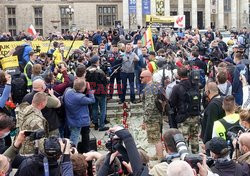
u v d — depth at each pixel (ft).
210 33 119.75
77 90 40.93
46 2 223.92
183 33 134.62
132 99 64.59
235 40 118.83
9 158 22.95
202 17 237.86
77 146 42.55
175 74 49.44
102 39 105.81
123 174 21.22
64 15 225.56
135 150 18.51
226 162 23.02
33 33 117.19
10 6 223.30
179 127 42.27
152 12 213.05
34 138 23.40
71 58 67.51
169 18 141.18
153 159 42.11
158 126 41.04
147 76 41.27
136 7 215.10
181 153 21.66
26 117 31.01
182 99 40.06
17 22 224.12
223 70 44.45
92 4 224.53
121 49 65.31
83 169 22.89
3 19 223.92
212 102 35.96
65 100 40.98
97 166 22.16
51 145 21.56
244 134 24.82
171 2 233.14
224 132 31.37
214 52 66.49
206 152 28.99
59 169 21.85
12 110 45.24
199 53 65.41
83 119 41.37
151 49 77.00
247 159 24.31
